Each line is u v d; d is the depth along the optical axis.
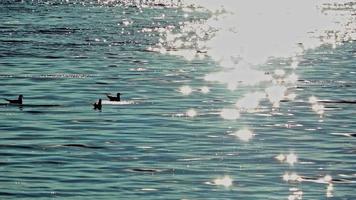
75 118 68.19
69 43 134.00
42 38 140.38
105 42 138.88
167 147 55.72
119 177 46.94
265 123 67.00
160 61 116.06
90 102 77.50
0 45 127.31
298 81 96.56
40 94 82.00
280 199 42.88
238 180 46.56
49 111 71.81
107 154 53.19
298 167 50.12
